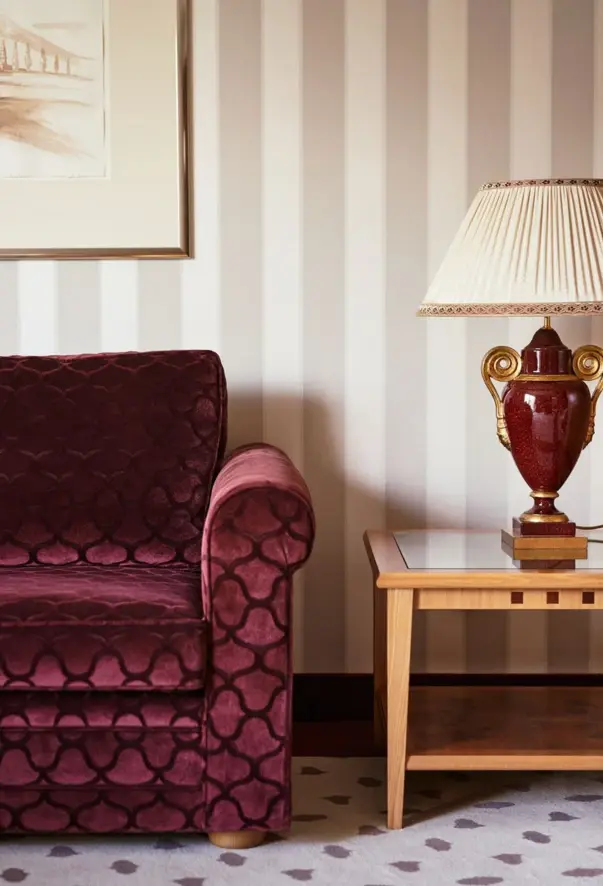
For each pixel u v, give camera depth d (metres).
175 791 1.98
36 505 2.41
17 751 1.96
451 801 2.28
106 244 2.79
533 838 2.08
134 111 2.77
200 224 2.80
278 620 1.97
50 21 2.75
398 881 1.89
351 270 2.80
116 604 1.98
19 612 1.96
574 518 2.84
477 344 2.81
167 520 2.42
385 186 2.79
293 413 2.83
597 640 2.87
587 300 2.11
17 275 2.81
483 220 2.24
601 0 2.76
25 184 2.78
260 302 2.81
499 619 2.87
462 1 2.76
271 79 2.78
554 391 2.28
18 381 2.50
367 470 2.84
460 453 2.83
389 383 2.82
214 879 1.90
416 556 2.28
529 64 2.77
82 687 1.94
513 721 2.37
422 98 2.78
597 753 2.16
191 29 2.77
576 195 2.19
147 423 2.47
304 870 1.94
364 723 2.86
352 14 2.76
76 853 2.02
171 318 2.82
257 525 1.96
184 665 1.94
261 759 1.98
